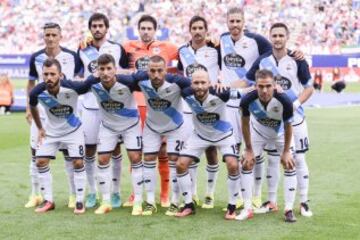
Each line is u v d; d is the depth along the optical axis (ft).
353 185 35.58
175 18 145.79
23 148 49.80
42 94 28.86
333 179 37.32
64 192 34.96
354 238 24.81
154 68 27.91
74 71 32.09
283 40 28.71
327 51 113.70
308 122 66.33
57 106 29.19
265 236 25.25
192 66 31.73
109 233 25.85
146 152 29.91
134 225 27.25
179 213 29.14
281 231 26.03
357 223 27.14
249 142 28.27
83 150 30.12
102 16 31.76
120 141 31.24
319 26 143.84
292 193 27.99
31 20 148.77
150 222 27.81
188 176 29.12
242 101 27.48
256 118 28.27
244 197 28.68
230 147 28.91
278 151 29.73
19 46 135.23
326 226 26.73
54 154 30.27
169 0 150.71
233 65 32.37
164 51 33.86
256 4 150.92
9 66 112.78
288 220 27.71
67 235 25.57
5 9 151.12
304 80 29.19
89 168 31.32
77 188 29.84
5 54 112.78
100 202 32.40
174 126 29.84
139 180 29.86
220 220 28.19
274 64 29.32
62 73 30.94
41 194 32.01
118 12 147.02
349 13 148.15
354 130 59.31
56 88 28.68
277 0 150.61
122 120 29.78
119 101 29.17
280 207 30.99
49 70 28.25
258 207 30.78
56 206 31.37
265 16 147.95
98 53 32.17
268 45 31.91
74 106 29.53
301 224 27.20
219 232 25.96
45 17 149.48
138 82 28.81
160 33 107.55
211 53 32.48
